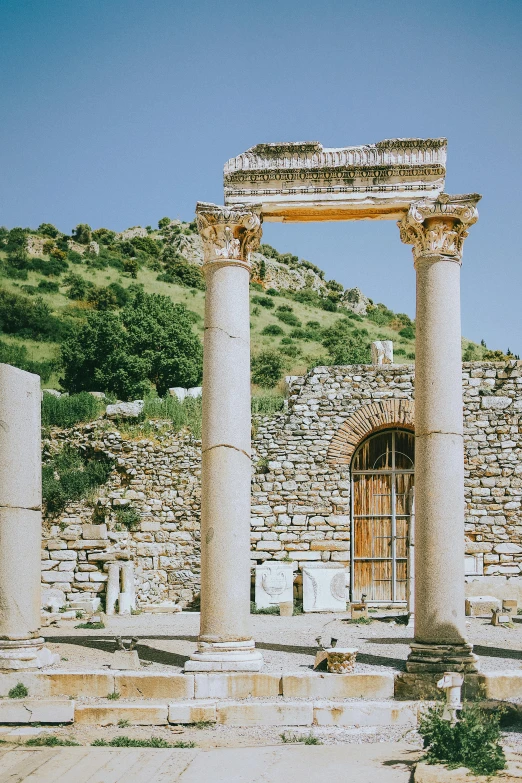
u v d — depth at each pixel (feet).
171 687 45.98
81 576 85.56
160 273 311.06
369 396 91.97
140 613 84.69
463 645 47.16
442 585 47.44
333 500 90.17
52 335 217.56
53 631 68.85
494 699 45.19
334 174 52.03
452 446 48.60
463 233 50.83
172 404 101.81
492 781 33.99
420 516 48.57
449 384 49.06
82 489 92.99
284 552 89.40
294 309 297.33
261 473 91.35
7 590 47.85
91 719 44.04
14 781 35.70
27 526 48.80
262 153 52.39
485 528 89.35
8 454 48.80
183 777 36.01
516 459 90.38
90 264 295.07
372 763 37.50
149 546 91.66
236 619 47.88
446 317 49.67
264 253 409.49
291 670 47.57
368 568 90.27
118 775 36.32
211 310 50.57
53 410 100.53
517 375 91.81
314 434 91.56
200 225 51.67
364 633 66.13
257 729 43.32
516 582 86.74
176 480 93.09
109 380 181.27
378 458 92.12
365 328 284.41
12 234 300.81
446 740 37.78
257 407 99.09
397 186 51.83
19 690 45.96
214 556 48.34
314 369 93.20
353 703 44.27
